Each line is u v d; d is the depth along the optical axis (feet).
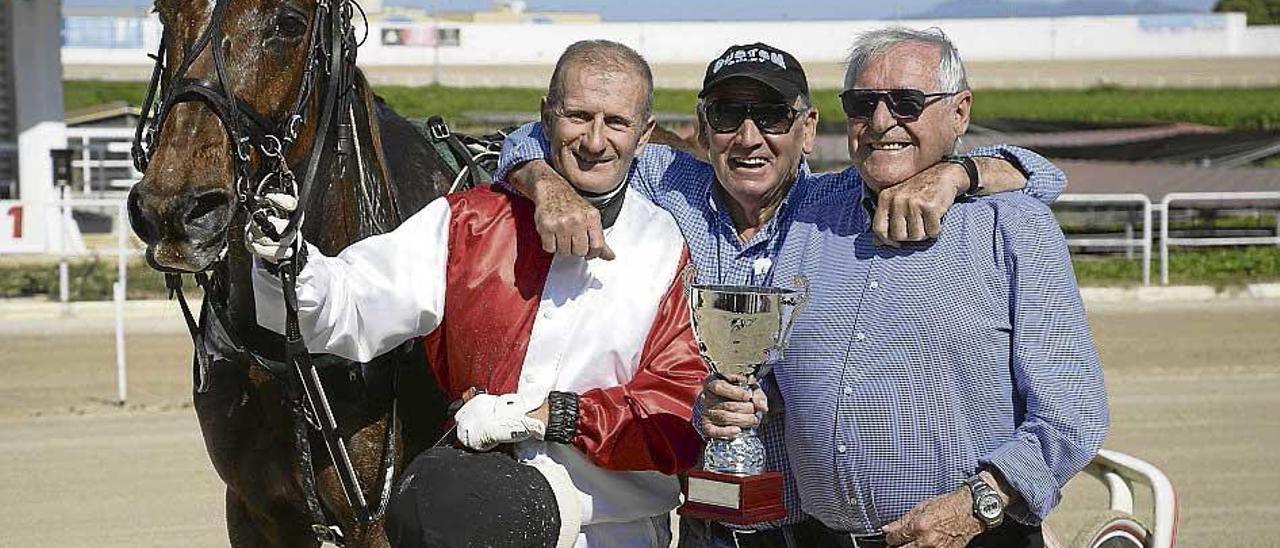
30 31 50.03
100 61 136.46
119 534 18.92
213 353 10.71
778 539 10.36
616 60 9.22
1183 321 38.24
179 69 9.36
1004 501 9.10
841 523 9.86
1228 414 26.71
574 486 9.27
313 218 10.53
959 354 9.39
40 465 22.70
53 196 50.47
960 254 9.45
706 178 10.67
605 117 9.13
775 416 10.23
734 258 10.42
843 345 9.57
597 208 9.52
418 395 11.03
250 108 9.43
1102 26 147.13
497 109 103.50
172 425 25.80
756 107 9.92
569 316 9.45
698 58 142.82
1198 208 54.54
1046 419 9.16
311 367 9.82
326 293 9.08
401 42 137.39
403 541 9.05
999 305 9.42
